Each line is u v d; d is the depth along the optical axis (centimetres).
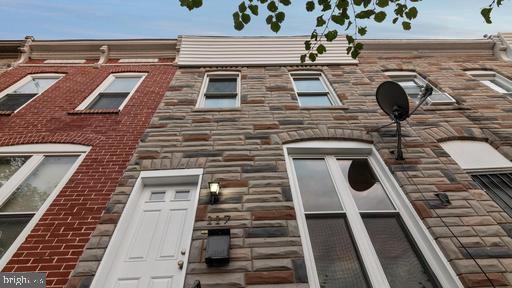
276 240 352
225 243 338
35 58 834
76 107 629
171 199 432
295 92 674
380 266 343
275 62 802
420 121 581
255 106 615
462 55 891
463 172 456
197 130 539
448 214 385
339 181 459
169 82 718
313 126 554
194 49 823
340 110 606
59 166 488
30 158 493
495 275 317
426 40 880
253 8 345
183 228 395
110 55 843
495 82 802
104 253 338
